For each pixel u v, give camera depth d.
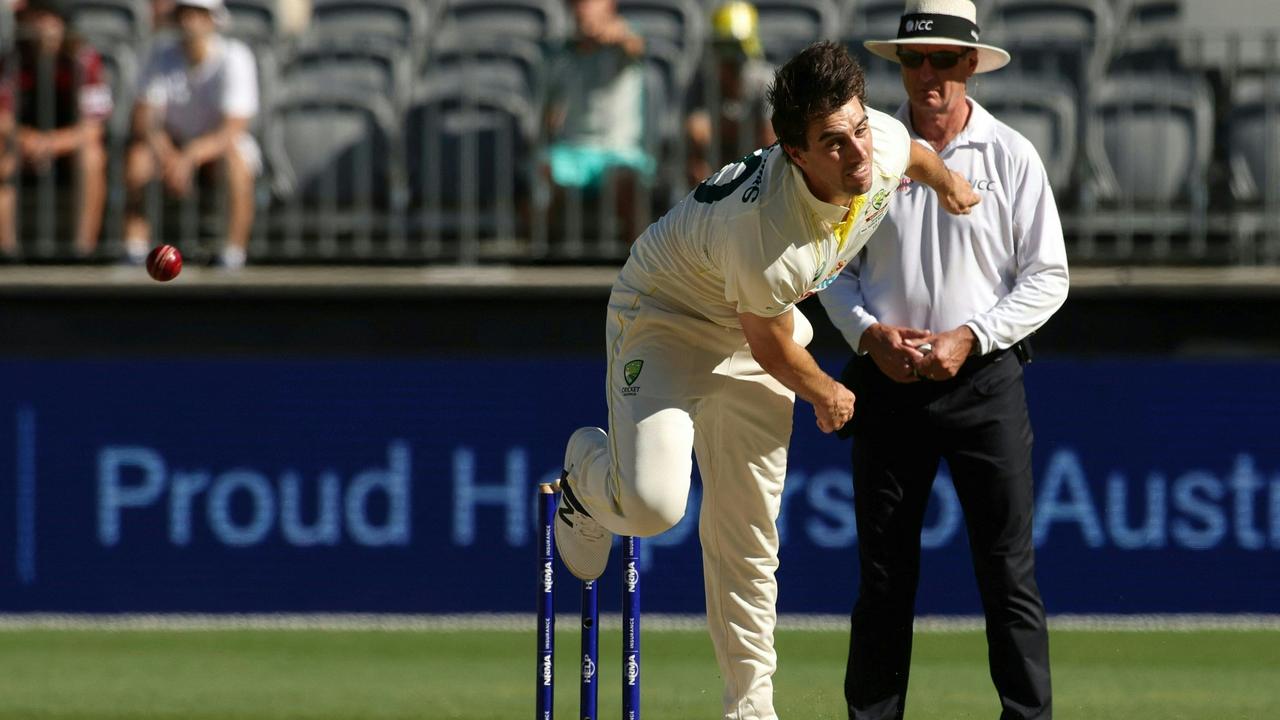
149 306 31.56
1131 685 24.08
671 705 22.66
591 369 31.22
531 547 30.98
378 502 31.06
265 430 31.12
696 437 17.28
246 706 22.84
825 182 14.78
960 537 30.11
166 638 28.94
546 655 16.17
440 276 31.64
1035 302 16.92
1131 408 30.44
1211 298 30.56
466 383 31.20
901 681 17.42
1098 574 30.20
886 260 17.36
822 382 15.93
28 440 31.14
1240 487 30.30
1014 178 17.20
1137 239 32.12
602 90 32.00
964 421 17.00
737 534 17.42
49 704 23.06
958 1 17.02
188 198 32.03
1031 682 16.98
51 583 30.97
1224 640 28.05
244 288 31.47
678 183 31.77
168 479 31.06
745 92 31.56
